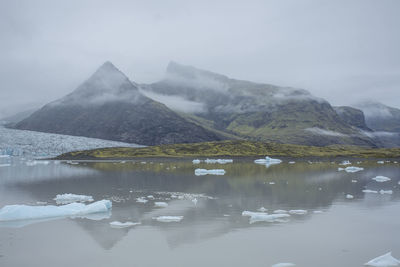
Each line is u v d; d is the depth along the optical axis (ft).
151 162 464.24
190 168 347.77
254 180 233.14
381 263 75.82
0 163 439.63
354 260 79.10
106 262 77.82
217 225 108.99
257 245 89.35
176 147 644.69
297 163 434.71
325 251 85.10
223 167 361.51
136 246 88.53
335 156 556.92
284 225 109.19
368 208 136.36
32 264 76.84
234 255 82.12
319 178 245.45
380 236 97.71
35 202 152.35
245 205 143.02
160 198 161.07
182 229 104.32
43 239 94.17
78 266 75.61
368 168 342.85
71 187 201.46
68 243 90.89
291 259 79.61
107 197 164.76
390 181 226.17
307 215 123.75
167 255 82.12
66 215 121.70
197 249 86.28
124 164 418.31
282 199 157.48
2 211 116.37
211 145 651.66
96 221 114.01
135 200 155.63
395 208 136.15
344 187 196.54
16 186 205.67
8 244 90.17
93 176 264.72
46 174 281.95
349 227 107.04
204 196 166.71
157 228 105.40
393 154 565.94
